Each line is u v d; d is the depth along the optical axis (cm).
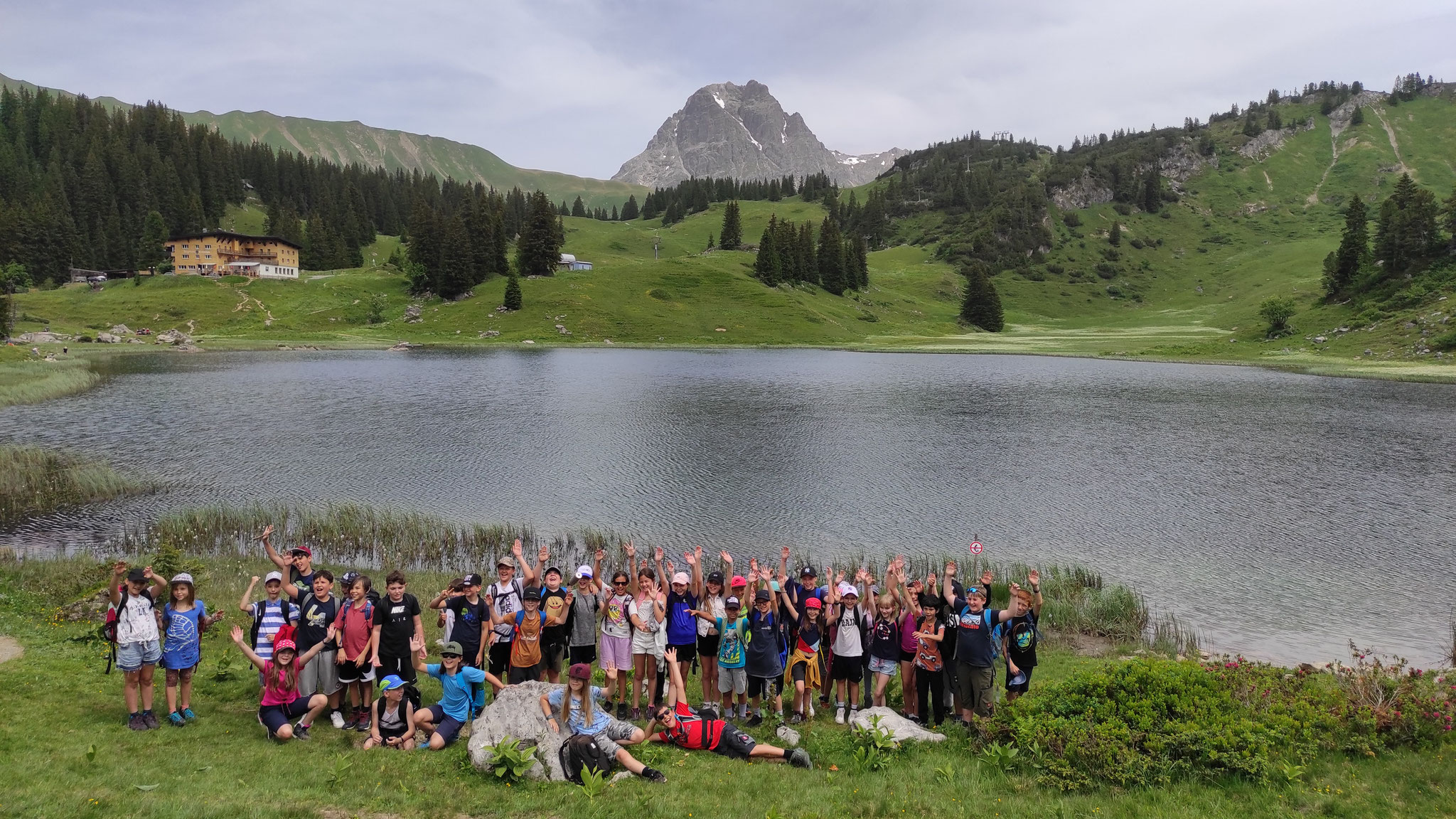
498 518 3806
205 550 3206
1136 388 9312
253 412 6850
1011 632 1504
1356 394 8662
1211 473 4869
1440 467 5038
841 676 1532
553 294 18362
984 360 13462
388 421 6525
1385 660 2244
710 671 1582
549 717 1269
